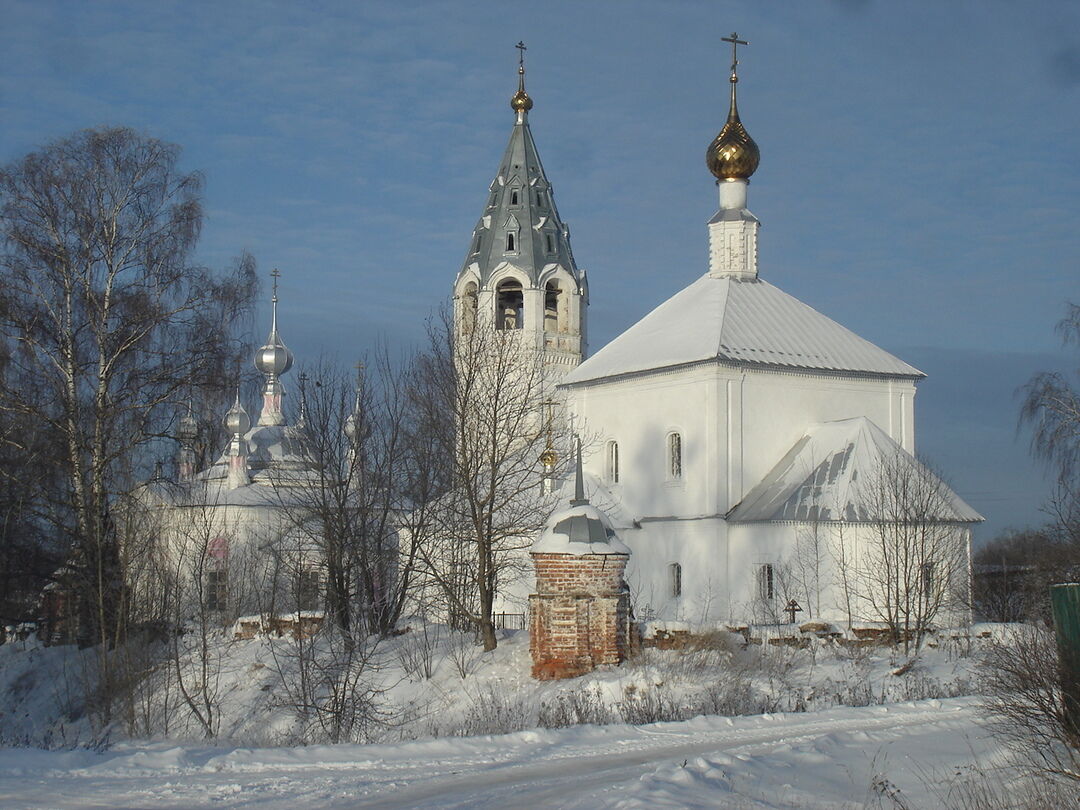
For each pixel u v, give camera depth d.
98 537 36.41
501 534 40.69
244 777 17.80
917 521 44.81
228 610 47.12
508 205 74.19
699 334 55.38
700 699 27.58
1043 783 15.37
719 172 60.91
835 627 35.69
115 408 39.88
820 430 54.31
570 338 73.94
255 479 76.31
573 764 18.70
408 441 45.31
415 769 18.55
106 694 32.53
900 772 16.89
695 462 53.94
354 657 32.22
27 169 40.56
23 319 39.72
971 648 35.44
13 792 16.50
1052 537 48.69
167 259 41.81
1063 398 55.59
